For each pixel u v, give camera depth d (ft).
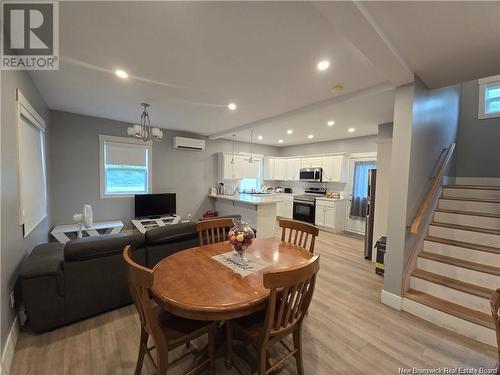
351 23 5.03
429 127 9.64
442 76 8.04
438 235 9.96
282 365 5.71
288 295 4.66
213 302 4.24
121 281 7.64
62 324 6.75
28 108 7.92
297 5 4.98
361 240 17.44
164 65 7.78
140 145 16.99
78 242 6.96
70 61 7.54
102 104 12.09
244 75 8.45
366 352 6.15
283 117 13.32
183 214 19.69
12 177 6.28
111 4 5.01
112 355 5.87
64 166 13.96
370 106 11.37
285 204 24.26
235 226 6.63
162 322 4.94
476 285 7.84
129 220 16.69
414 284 8.57
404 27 5.46
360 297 8.95
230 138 21.99
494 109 13.15
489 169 13.20
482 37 5.77
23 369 5.41
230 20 5.51
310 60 7.32
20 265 6.90
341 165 20.67
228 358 5.51
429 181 10.20
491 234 8.71
